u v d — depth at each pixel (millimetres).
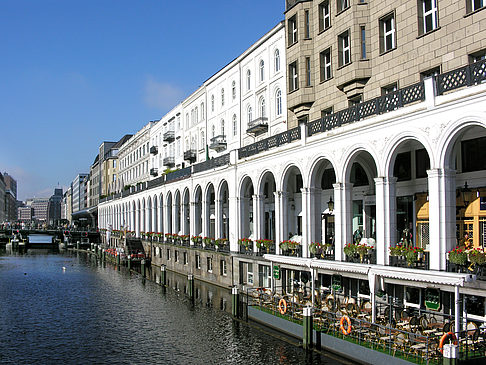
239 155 30578
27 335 20984
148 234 52625
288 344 18094
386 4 20703
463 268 14562
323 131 21234
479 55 16859
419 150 19328
